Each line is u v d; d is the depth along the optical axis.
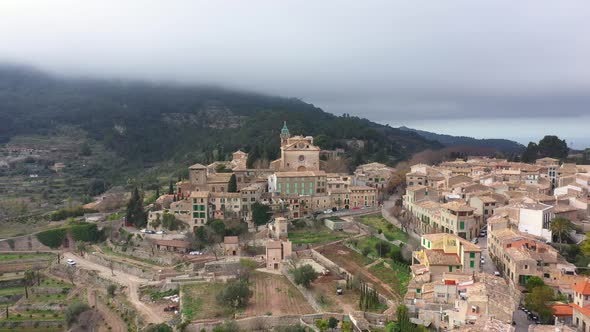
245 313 148.25
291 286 170.12
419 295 127.69
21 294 199.50
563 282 127.62
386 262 170.50
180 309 156.25
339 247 195.38
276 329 135.75
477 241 173.12
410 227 199.25
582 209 181.50
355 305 144.12
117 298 177.12
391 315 127.69
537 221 162.12
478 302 104.81
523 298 122.06
